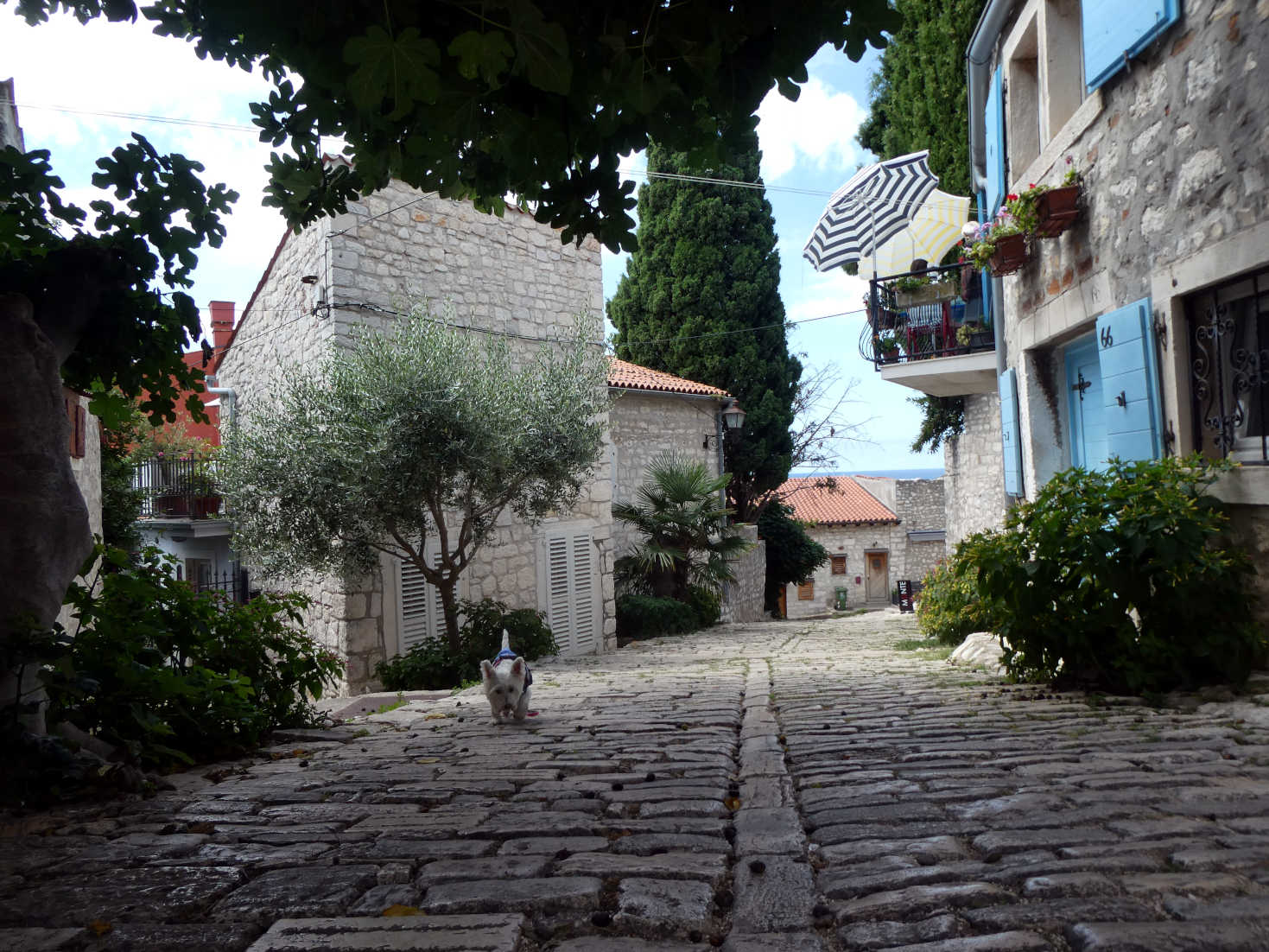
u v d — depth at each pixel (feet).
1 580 11.34
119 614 14.67
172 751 13.88
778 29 10.03
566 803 10.78
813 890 7.38
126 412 15.98
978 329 37.99
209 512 55.77
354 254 37.06
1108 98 19.90
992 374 38.50
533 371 39.47
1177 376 17.25
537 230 45.42
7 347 11.60
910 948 5.99
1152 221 18.02
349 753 15.40
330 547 34.37
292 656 18.20
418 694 27.32
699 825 9.53
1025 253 24.52
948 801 9.79
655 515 55.57
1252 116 14.64
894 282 41.19
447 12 9.23
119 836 9.95
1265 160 14.32
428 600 39.22
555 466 37.17
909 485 109.50
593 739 15.62
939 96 49.16
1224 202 15.47
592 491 48.73
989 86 31.60
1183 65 16.70
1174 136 17.08
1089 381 24.03
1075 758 11.42
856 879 7.45
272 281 43.65
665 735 15.51
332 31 9.43
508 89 9.91
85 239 13.29
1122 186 19.34
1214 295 16.46
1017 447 27.66
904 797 10.09
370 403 32.32
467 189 12.10
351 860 8.74
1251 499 15.05
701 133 11.34
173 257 13.74
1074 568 15.83
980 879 7.18
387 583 37.65
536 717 18.85
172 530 56.65
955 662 24.67
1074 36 23.71
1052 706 15.58
